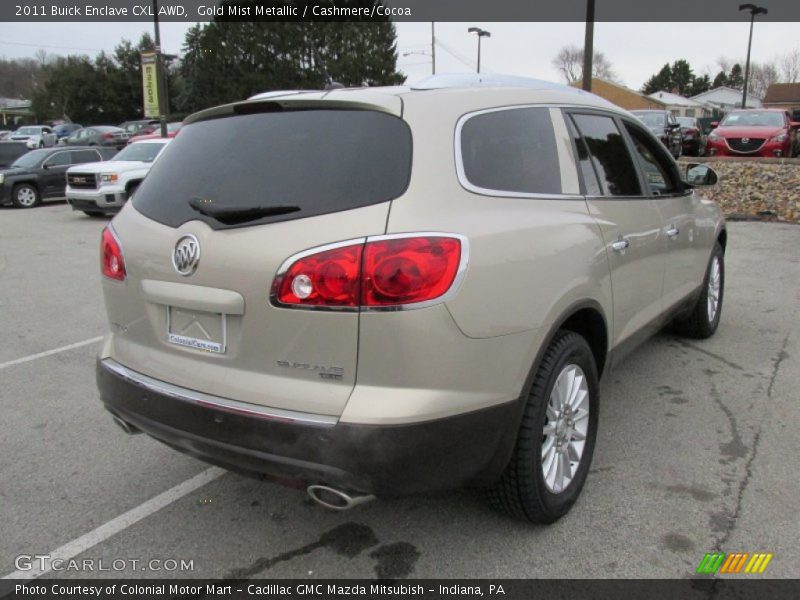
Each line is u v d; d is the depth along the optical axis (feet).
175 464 11.96
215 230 8.19
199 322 8.50
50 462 12.05
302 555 9.35
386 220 7.51
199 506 10.60
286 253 7.64
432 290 7.47
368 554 9.33
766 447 12.07
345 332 7.46
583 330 10.90
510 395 8.42
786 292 23.22
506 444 8.53
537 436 9.00
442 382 7.68
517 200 9.02
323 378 7.68
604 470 11.35
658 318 13.71
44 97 206.18
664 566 8.91
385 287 7.34
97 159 62.85
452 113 8.69
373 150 8.07
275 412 7.80
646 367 16.15
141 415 9.04
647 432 12.73
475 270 7.85
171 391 8.66
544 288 8.82
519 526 9.85
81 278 28.27
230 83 141.38
